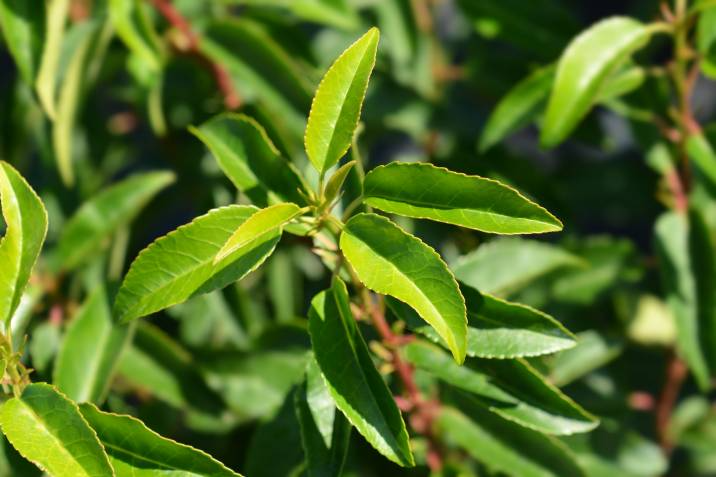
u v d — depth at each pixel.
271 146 0.79
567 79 0.87
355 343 0.77
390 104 1.01
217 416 0.93
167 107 1.02
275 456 0.86
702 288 0.93
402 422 0.75
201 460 0.76
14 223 0.77
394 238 0.75
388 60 1.04
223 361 0.93
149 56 0.91
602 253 0.98
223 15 1.03
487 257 0.88
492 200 0.75
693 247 0.93
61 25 0.88
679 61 0.89
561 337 0.78
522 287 0.96
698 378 0.92
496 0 0.96
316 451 0.79
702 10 0.87
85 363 0.85
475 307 0.79
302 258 1.04
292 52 0.98
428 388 0.86
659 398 1.01
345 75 0.76
